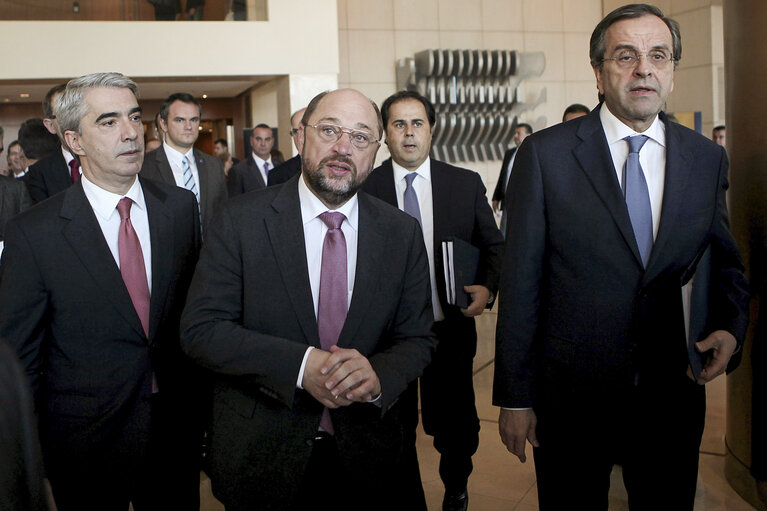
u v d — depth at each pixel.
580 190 1.90
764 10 2.71
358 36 11.55
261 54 9.52
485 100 11.82
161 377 2.19
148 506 2.23
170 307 2.21
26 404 0.83
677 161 1.90
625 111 1.86
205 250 1.83
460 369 2.92
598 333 1.89
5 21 8.72
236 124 12.27
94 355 2.05
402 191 2.96
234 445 1.77
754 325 2.82
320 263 1.86
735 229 2.96
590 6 12.57
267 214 1.83
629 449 1.95
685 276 1.92
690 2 11.40
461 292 2.72
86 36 8.93
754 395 2.87
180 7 9.24
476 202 3.00
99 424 2.04
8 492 0.78
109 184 2.14
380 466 1.85
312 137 1.80
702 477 3.29
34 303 1.99
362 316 1.83
